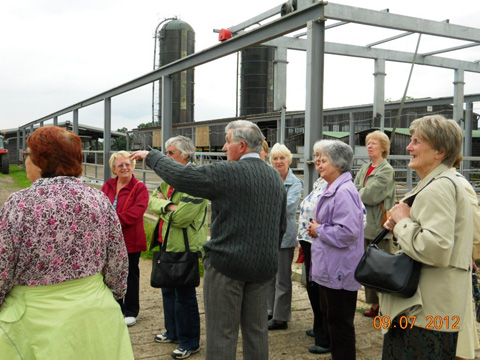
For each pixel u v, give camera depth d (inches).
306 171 195.0
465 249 81.8
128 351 80.0
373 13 200.7
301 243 140.2
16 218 71.9
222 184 94.2
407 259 82.0
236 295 98.2
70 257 74.7
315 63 192.1
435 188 80.0
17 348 71.9
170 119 342.6
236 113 1045.2
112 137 1353.3
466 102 470.6
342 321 114.6
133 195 153.8
